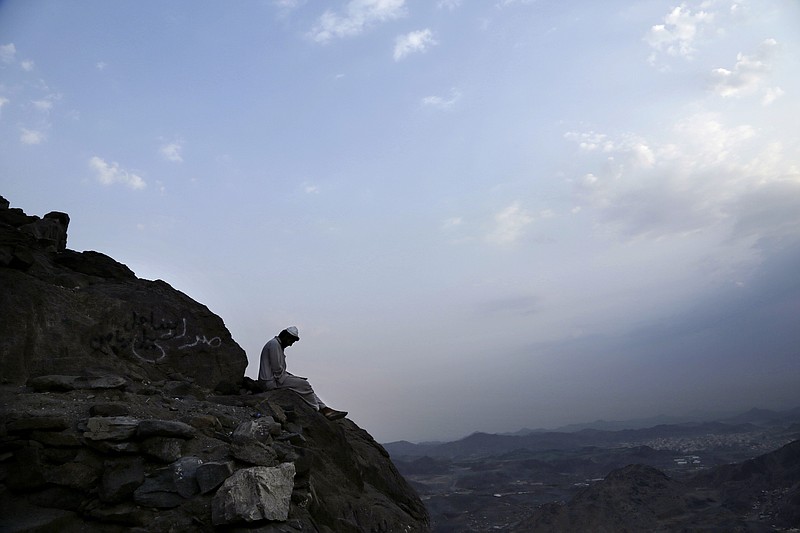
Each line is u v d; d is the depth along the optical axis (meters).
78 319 10.74
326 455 11.30
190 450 8.23
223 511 7.35
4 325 9.67
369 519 10.70
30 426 7.74
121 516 7.40
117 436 7.88
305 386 12.93
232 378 12.55
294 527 7.83
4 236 11.14
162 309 11.99
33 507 7.44
